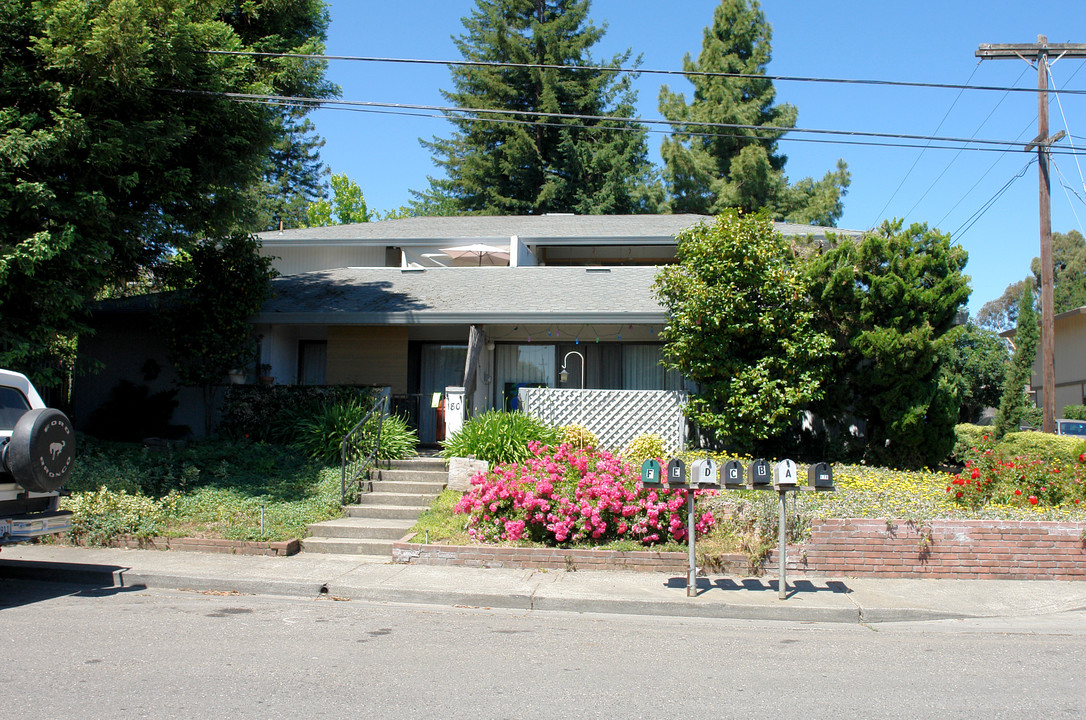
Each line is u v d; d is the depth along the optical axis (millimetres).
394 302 15977
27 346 11344
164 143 11625
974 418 23531
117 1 10453
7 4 10758
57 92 11047
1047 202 17719
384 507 11789
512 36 41031
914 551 9523
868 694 5629
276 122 14375
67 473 8219
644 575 9500
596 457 11391
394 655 6426
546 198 38438
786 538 9781
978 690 5754
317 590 8891
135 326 16984
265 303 16203
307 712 5043
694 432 14336
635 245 22531
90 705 5094
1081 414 25484
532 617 8047
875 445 14141
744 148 37312
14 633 6902
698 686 5758
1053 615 8273
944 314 13625
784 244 13906
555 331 16812
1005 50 17297
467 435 13156
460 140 42531
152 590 8922
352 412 13789
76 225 11586
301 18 15430
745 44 41750
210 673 5824
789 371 13000
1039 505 10789
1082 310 25625
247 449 13883
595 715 5109
